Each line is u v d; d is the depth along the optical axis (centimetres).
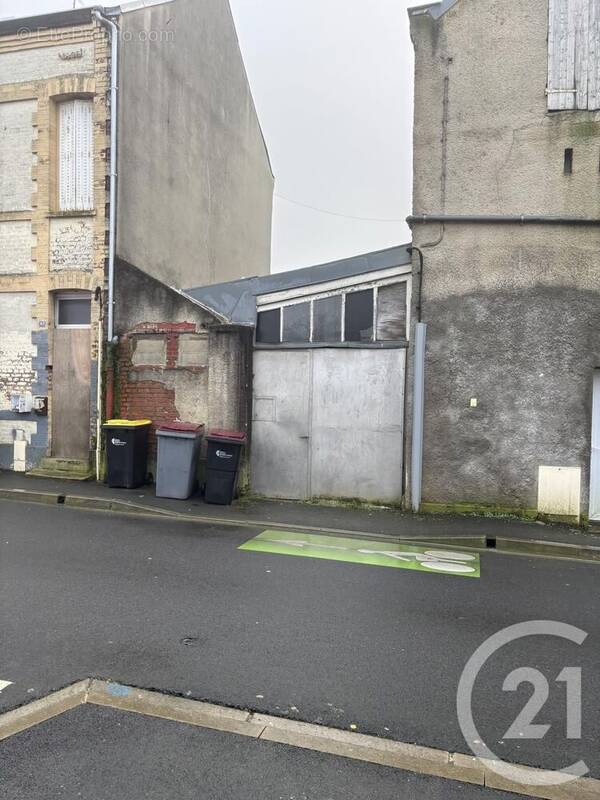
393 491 860
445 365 824
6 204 1050
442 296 825
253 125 1731
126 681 352
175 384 961
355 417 875
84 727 306
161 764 278
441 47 822
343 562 614
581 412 792
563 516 794
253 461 917
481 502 818
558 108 790
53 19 1012
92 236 1005
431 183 828
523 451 805
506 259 807
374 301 871
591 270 790
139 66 1077
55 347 1037
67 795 255
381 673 373
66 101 1038
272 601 493
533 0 798
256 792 261
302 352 896
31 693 336
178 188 1243
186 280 1284
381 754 293
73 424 1027
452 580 568
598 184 784
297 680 361
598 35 784
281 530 748
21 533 692
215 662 380
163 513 812
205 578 546
